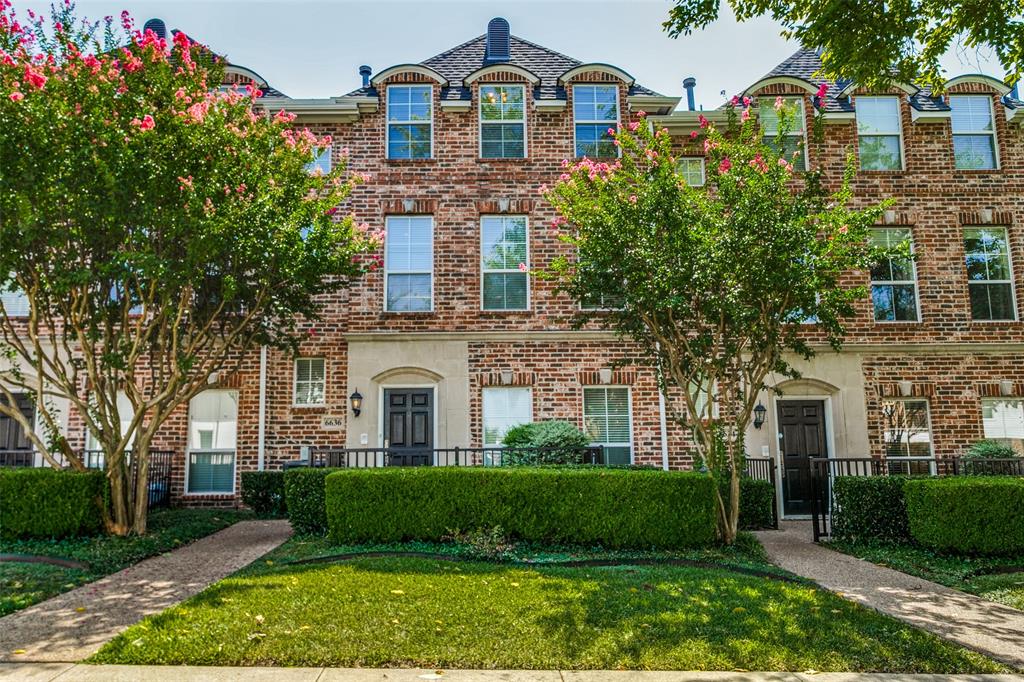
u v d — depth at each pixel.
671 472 9.24
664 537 8.91
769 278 8.87
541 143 14.56
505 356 13.74
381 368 13.65
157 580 7.46
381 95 14.73
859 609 6.27
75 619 6.02
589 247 9.49
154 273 8.52
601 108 14.78
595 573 7.39
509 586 6.70
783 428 13.73
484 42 16.56
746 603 6.28
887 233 14.38
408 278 14.15
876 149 14.60
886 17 7.76
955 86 14.66
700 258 8.97
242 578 7.02
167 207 8.78
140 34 9.60
